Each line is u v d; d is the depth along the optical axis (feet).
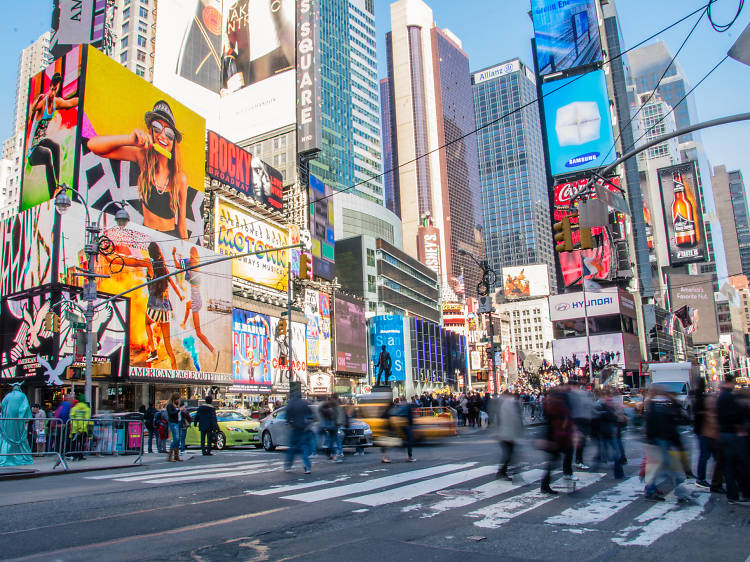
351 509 28.66
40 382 124.67
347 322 278.26
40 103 153.89
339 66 464.24
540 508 28.71
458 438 82.69
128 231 148.66
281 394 210.38
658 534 23.38
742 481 29.81
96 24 217.97
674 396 31.24
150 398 155.43
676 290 423.23
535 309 600.80
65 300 127.13
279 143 342.23
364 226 416.46
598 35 306.14
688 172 326.03
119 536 23.53
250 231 210.38
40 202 145.79
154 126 167.73
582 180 293.84
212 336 175.42
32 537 23.43
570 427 32.99
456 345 393.29
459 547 21.47
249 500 31.55
